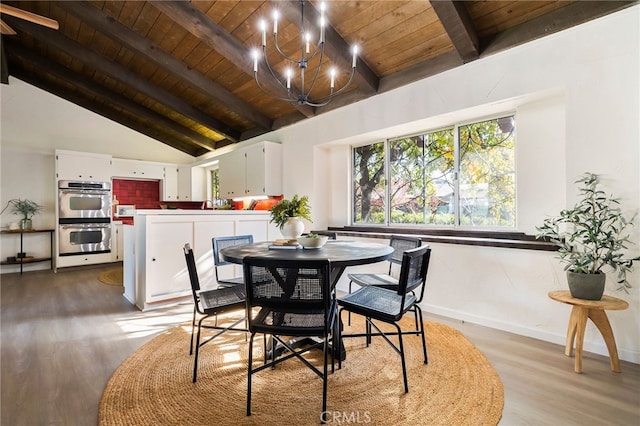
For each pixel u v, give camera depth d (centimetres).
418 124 337
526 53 253
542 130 270
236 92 448
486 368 206
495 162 305
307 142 446
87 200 574
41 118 560
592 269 210
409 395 177
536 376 196
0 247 529
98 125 615
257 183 483
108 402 172
